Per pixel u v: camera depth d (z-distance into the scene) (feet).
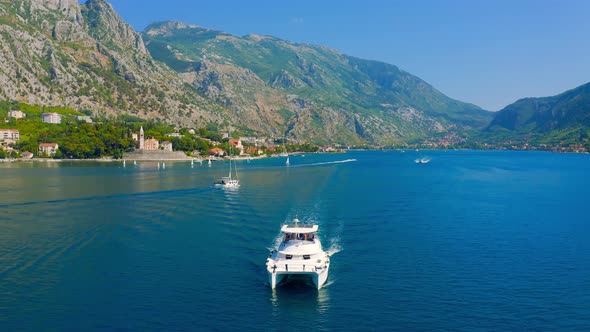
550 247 310.04
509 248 306.35
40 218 390.42
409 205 478.59
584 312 206.69
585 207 483.51
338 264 268.41
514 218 412.77
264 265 264.31
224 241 314.35
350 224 375.04
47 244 304.50
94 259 272.72
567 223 391.65
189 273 249.96
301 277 240.94
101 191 570.05
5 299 213.87
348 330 189.47
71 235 328.70
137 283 235.20
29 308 205.05
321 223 377.09
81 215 404.36
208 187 622.54
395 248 302.66
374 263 270.26
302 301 216.13
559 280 245.24
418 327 192.34
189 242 311.06
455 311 207.00
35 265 261.03
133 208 442.09
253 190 599.98
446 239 328.29
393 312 205.36
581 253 295.69
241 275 248.11
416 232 349.00
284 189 616.39
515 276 250.57
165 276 245.24
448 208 463.83
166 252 287.89
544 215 430.61
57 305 208.23
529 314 204.74
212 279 241.55
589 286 236.63
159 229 349.20
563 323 196.75
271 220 385.50
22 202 475.72
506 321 198.18
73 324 191.11
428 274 252.42
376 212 431.84
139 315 199.82
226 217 397.60
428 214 426.10
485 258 282.97
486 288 232.94
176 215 406.00
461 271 257.75
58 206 452.35
